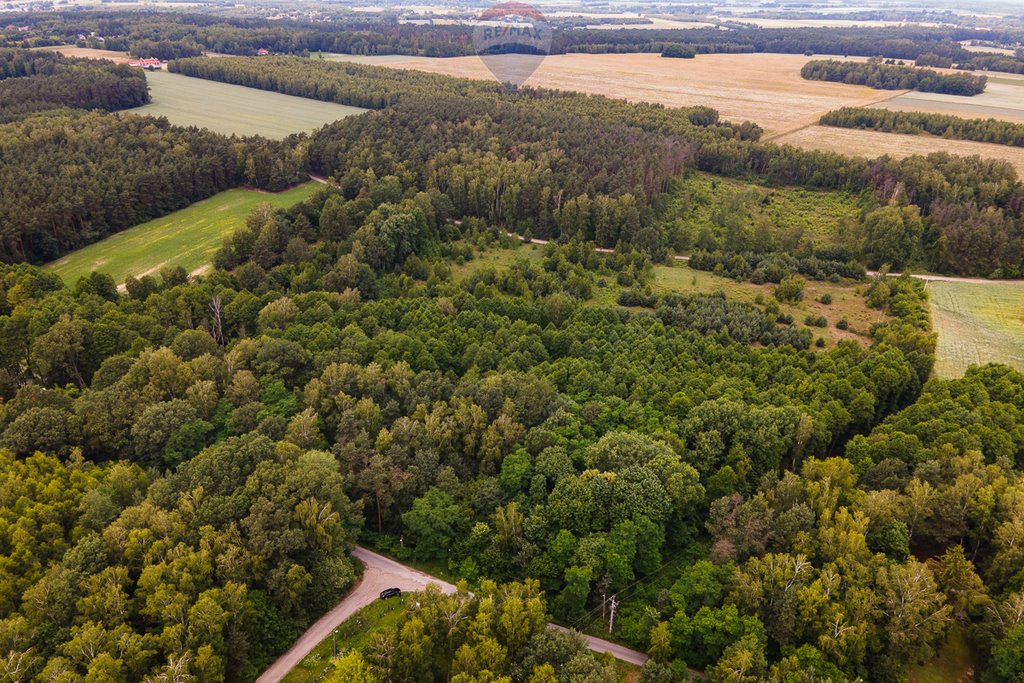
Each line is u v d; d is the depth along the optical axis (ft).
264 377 345.92
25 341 383.04
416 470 290.97
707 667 216.54
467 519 282.56
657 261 599.16
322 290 480.64
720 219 654.12
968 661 233.76
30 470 275.80
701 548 274.57
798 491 267.59
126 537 239.91
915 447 296.10
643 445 290.35
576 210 619.26
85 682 192.44
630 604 258.37
